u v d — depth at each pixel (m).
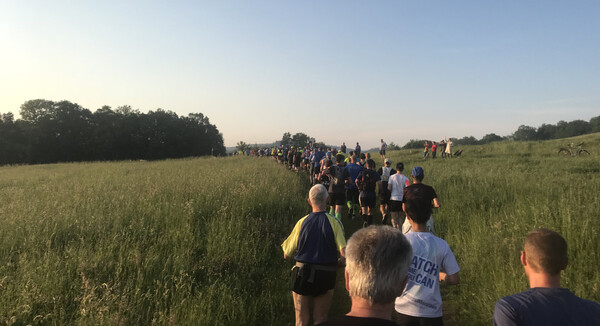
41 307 3.98
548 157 21.95
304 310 3.64
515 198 8.03
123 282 4.57
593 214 5.53
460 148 31.33
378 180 8.71
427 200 2.97
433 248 2.77
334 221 3.67
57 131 74.31
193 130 104.50
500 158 22.61
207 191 9.73
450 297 5.05
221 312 4.24
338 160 9.32
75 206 7.87
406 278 1.50
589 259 4.39
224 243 6.07
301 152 24.19
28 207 7.84
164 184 11.41
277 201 9.56
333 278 3.61
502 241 5.45
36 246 5.51
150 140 88.75
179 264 5.10
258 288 5.17
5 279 4.27
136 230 6.42
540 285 1.80
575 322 1.63
